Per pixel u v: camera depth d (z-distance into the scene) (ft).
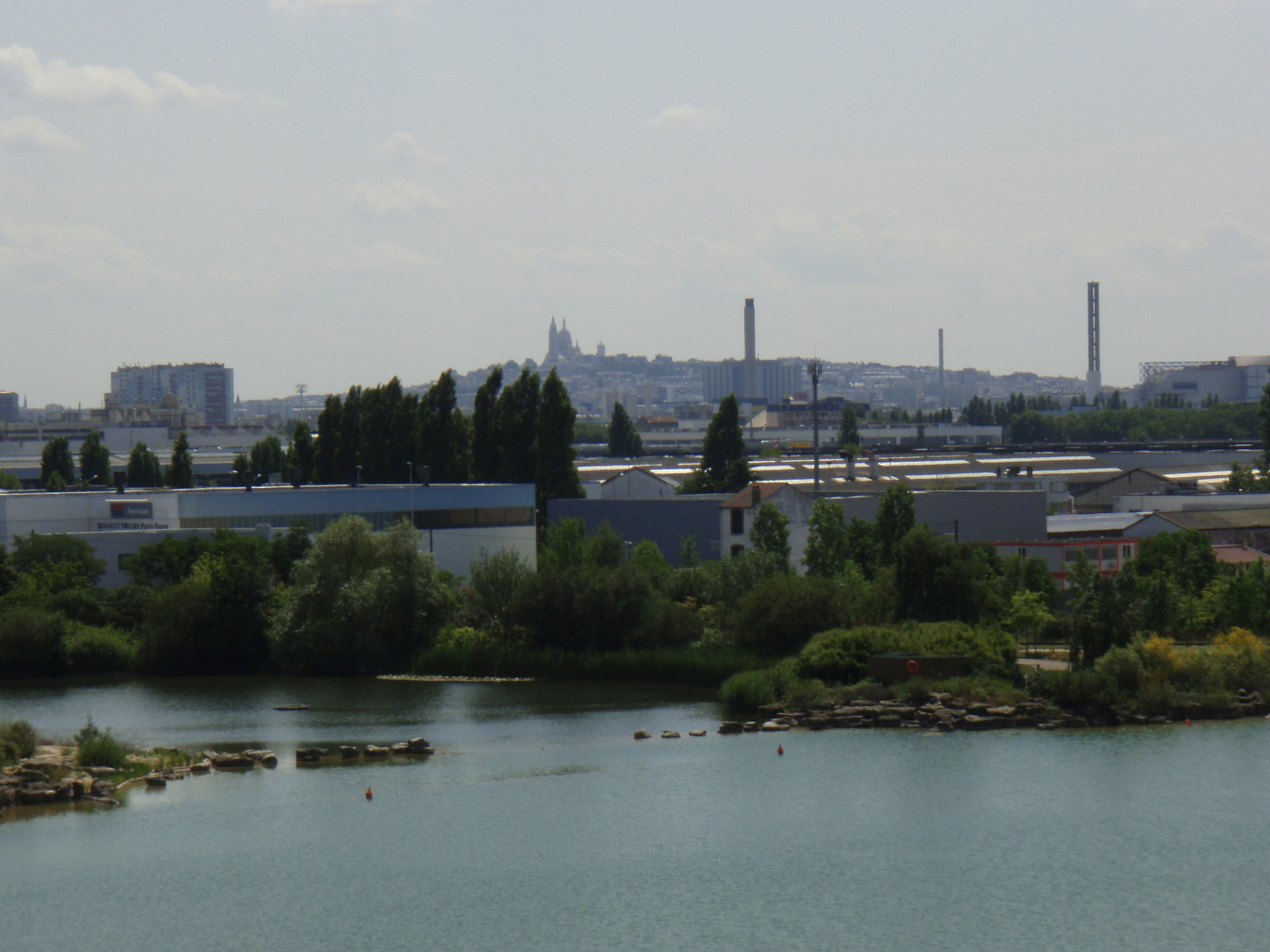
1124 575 422.41
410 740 324.60
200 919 223.71
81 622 457.68
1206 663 360.28
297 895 234.38
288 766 311.88
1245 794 282.15
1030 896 233.76
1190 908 227.61
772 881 240.32
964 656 364.79
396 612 436.76
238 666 446.19
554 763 312.50
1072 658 365.20
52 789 283.79
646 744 329.93
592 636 428.97
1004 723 341.41
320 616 438.40
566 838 261.44
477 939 217.15
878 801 281.54
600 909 228.43
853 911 228.02
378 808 279.49
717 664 400.67
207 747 327.88
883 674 364.17
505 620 444.96
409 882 240.12
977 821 268.62
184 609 439.22
